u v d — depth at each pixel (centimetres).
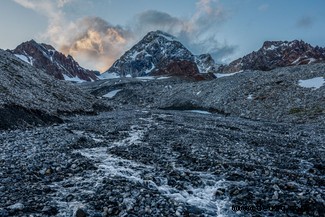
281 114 6225
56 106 5106
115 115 6184
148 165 1891
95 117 5441
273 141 3166
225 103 8181
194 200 1318
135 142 2739
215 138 3144
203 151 2348
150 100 11725
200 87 10919
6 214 1054
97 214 1112
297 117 5781
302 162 2186
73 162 1817
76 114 5481
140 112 7406
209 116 6888
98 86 17150
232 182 1584
